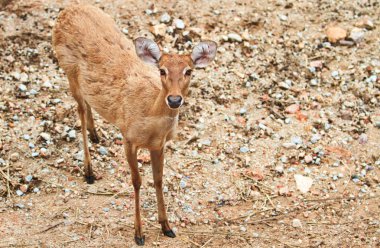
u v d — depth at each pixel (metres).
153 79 10.79
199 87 14.30
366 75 14.91
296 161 12.91
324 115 13.97
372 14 16.45
